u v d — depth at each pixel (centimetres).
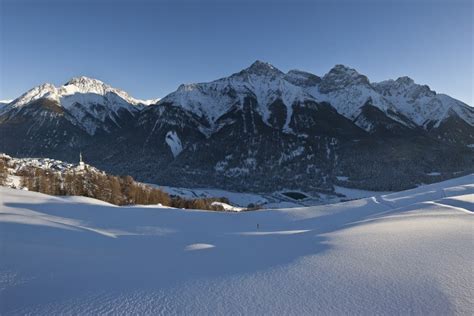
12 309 652
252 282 784
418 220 1566
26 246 1234
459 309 600
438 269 796
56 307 657
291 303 660
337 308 631
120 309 644
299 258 980
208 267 960
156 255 1237
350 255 968
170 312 629
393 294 677
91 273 909
